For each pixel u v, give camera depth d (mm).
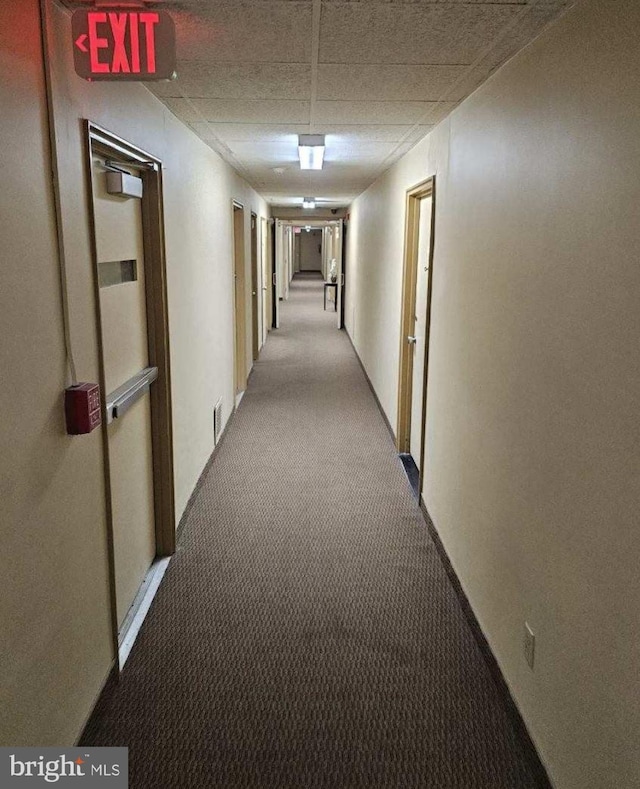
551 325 1723
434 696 2178
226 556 3154
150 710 2090
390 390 5227
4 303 1325
